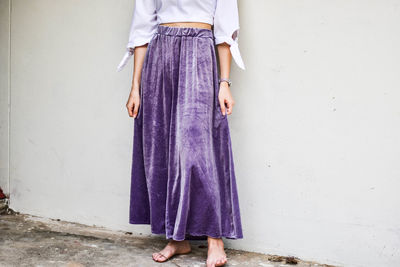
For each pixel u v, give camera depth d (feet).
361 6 6.93
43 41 9.55
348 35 7.04
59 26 9.35
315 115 7.30
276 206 7.66
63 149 9.48
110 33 8.84
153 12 7.55
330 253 7.31
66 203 9.52
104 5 8.86
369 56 6.93
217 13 7.18
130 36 7.63
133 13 7.81
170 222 7.18
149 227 8.66
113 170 8.98
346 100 7.09
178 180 7.09
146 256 7.55
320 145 7.30
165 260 7.32
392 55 6.80
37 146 9.78
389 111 6.85
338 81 7.13
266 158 7.68
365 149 7.01
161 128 7.25
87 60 9.09
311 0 7.23
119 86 8.80
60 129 9.49
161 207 7.38
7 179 10.20
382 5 6.81
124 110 8.79
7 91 10.05
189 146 6.93
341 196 7.20
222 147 7.16
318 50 7.23
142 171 7.61
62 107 9.44
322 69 7.22
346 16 7.03
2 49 10.03
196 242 8.25
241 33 7.73
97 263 7.18
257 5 7.60
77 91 9.25
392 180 6.88
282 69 7.48
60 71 9.40
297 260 7.48
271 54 7.55
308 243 7.46
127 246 8.05
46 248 7.84
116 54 8.80
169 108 7.20
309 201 7.42
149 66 7.25
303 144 7.41
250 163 7.80
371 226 7.03
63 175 9.52
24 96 9.86
